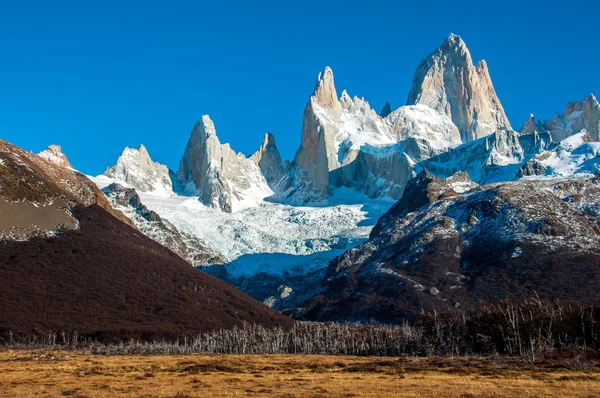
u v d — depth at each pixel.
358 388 90.00
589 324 158.75
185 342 195.00
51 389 93.06
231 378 104.50
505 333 166.00
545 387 88.94
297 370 120.75
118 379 104.69
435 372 111.88
